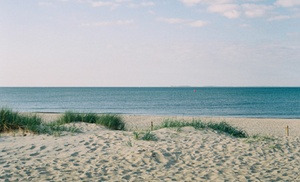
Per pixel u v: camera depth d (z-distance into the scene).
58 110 45.38
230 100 77.25
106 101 71.50
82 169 7.13
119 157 8.12
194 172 7.17
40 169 7.02
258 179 6.77
